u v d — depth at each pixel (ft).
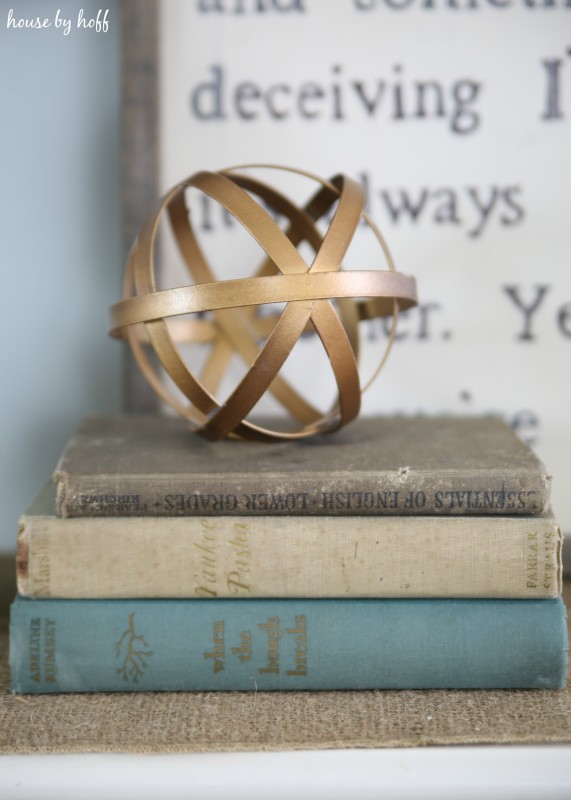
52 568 1.60
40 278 2.04
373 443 1.79
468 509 1.60
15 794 1.49
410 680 1.62
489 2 1.96
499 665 1.61
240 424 1.66
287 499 1.60
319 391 2.04
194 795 1.50
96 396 2.08
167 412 2.04
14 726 1.55
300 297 1.57
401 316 2.03
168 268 2.00
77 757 1.52
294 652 1.61
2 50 1.98
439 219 2.01
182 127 1.98
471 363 2.04
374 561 1.61
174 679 1.61
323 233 2.06
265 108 1.98
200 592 1.61
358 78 1.98
